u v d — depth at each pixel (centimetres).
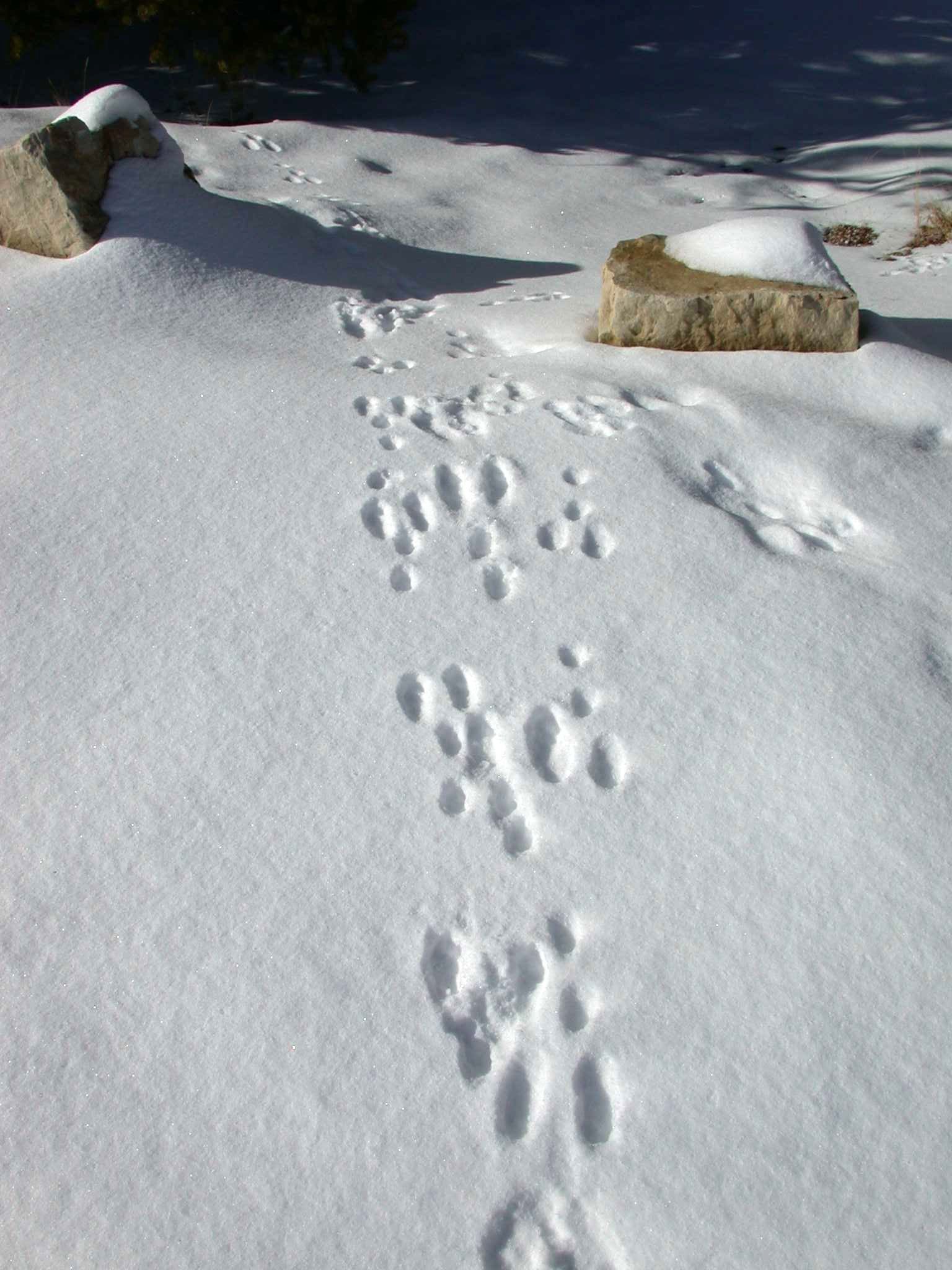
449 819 221
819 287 384
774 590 270
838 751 231
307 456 310
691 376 364
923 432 345
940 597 272
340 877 210
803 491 312
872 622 262
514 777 229
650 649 254
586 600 267
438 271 535
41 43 790
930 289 528
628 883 210
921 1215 168
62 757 227
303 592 265
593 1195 171
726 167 791
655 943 201
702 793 225
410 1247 166
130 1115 179
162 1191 171
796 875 210
